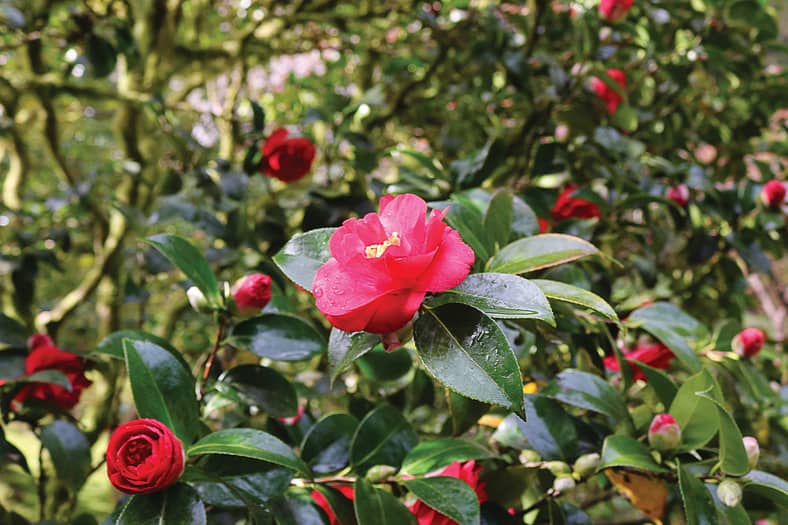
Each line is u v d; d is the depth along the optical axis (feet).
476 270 2.54
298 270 2.25
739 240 4.88
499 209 2.72
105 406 5.98
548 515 3.18
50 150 6.79
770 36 5.36
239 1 8.16
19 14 5.43
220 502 2.54
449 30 6.07
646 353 3.46
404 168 4.49
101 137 12.23
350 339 2.26
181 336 7.52
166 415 2.54
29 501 8.06
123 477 2.23
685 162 5.76
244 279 3.06
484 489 2.98
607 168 4.49
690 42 6.07
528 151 5.10
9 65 8.21
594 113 4.87
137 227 5.28
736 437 2.37
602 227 4.52
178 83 10.11
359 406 3.87
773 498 2.46
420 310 2.10
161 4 6.53
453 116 6.31
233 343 3.12
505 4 6.30
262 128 4.96
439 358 1.98
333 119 5.66
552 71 4.84
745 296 5.69
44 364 3.72
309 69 8.88
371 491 2.60
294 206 4.99
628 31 4.91
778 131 6.54
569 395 2.95
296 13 7.11
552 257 2.37
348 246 2.00
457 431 2.90
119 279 6.82
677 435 2.56
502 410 3.36
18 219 7.20
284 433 3.64
